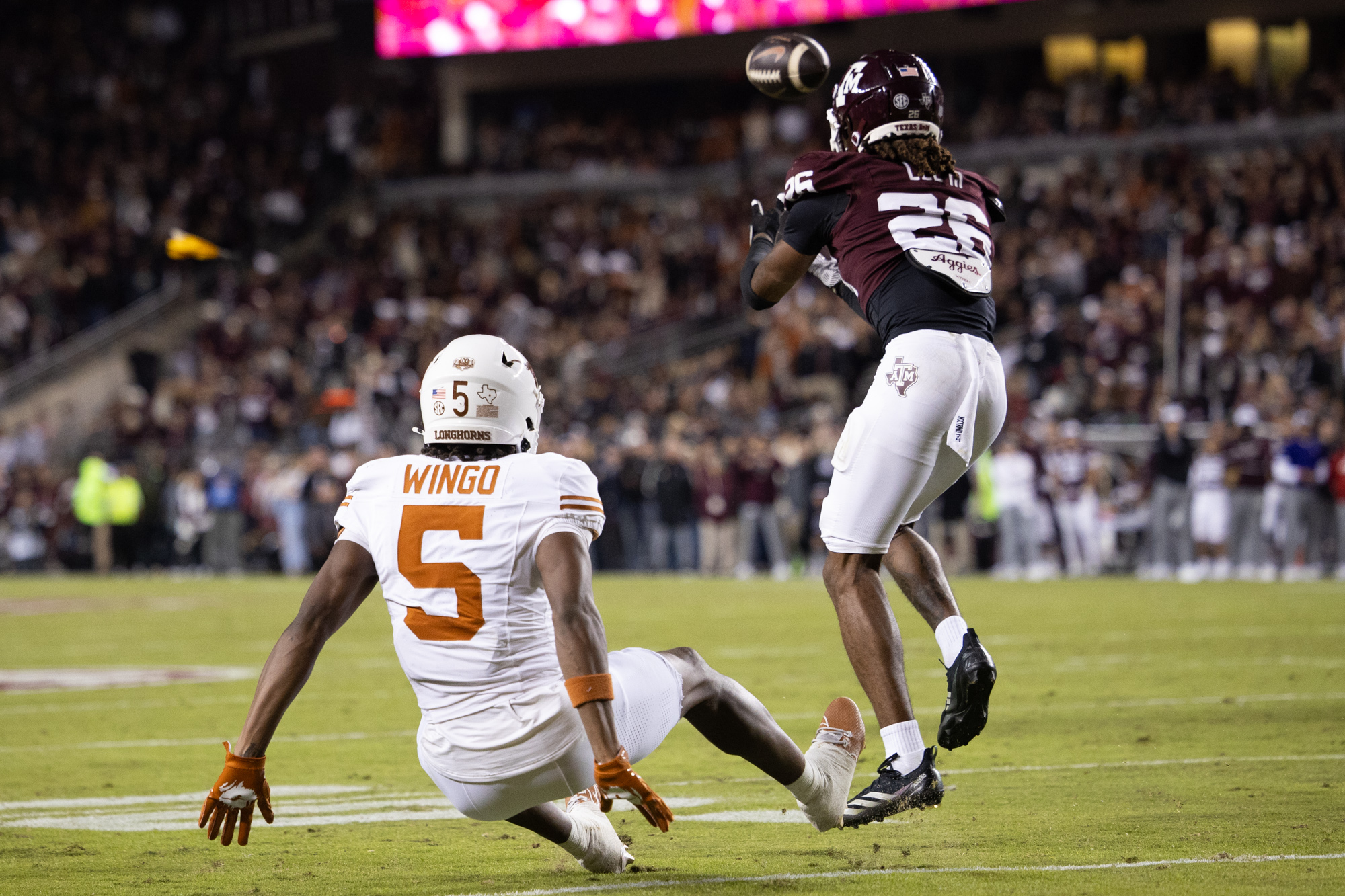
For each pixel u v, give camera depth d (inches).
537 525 306.3
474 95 3009.4
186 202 2689.5
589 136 2844.5
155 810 434.9
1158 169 2220.7
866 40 2625.5
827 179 378.3
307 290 2583.7
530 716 305.9
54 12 2979.8
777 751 338.6
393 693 722.8
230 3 3171.8
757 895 314.7
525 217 2640.3
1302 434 1515.7
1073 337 1902.1
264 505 2060.8
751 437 1800.0
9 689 754.8
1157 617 1039.0
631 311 2390.5
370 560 316.5
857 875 332.5
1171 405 1614.2
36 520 2160.4
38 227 2608.3
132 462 2135.8
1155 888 310.3
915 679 725.3
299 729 599.8
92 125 2817.4
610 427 1934.1
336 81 3065.9
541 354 2266.2
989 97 2662.4
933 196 375.9
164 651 957.2
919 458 364.8
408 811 430.6
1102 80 2591.0
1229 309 1883.6
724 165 2691.9
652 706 315.6
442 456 320.5
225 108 2992.1
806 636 956.0
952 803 419.8
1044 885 315.3
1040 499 1642.5
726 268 2374.5
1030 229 2167.8
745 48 2687.0
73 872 350.3
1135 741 519.5
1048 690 665.6
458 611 307.6
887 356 369.4
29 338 2437.3
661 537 1836.9
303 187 2864.2
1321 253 1936.5
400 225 2669.8
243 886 334.6
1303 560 1565.0
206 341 2410.2
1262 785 430.9
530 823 329.7
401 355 2284.7
